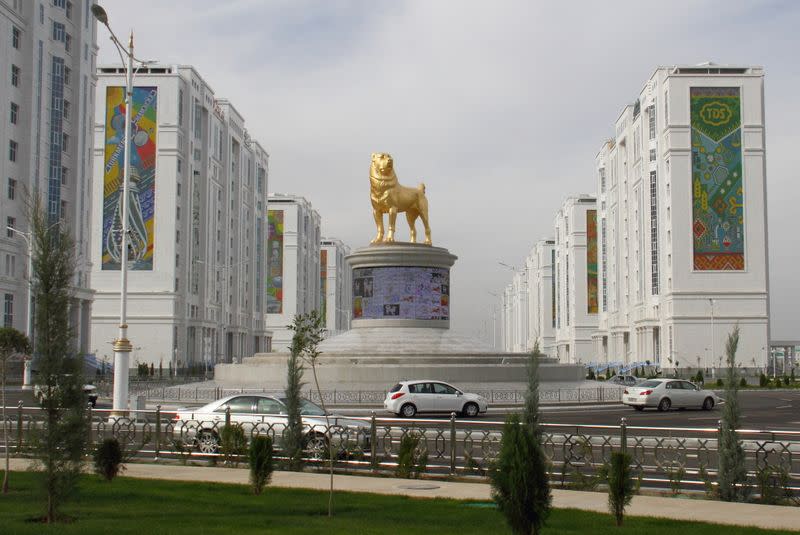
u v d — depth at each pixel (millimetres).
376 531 12156
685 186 89688
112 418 22594
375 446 19391
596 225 141750
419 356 44344
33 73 69688
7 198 66625
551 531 12297
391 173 49688
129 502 14680
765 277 89000
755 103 89750
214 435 21609
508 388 42531
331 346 47656
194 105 95125
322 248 195250
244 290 119250
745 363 88250
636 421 34625
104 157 88625
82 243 75625
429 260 48125
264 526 12531
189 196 92938
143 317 87625
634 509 14594
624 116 111125
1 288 64812
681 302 89125
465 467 18969
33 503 14367
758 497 15664
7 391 54594
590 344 140500
